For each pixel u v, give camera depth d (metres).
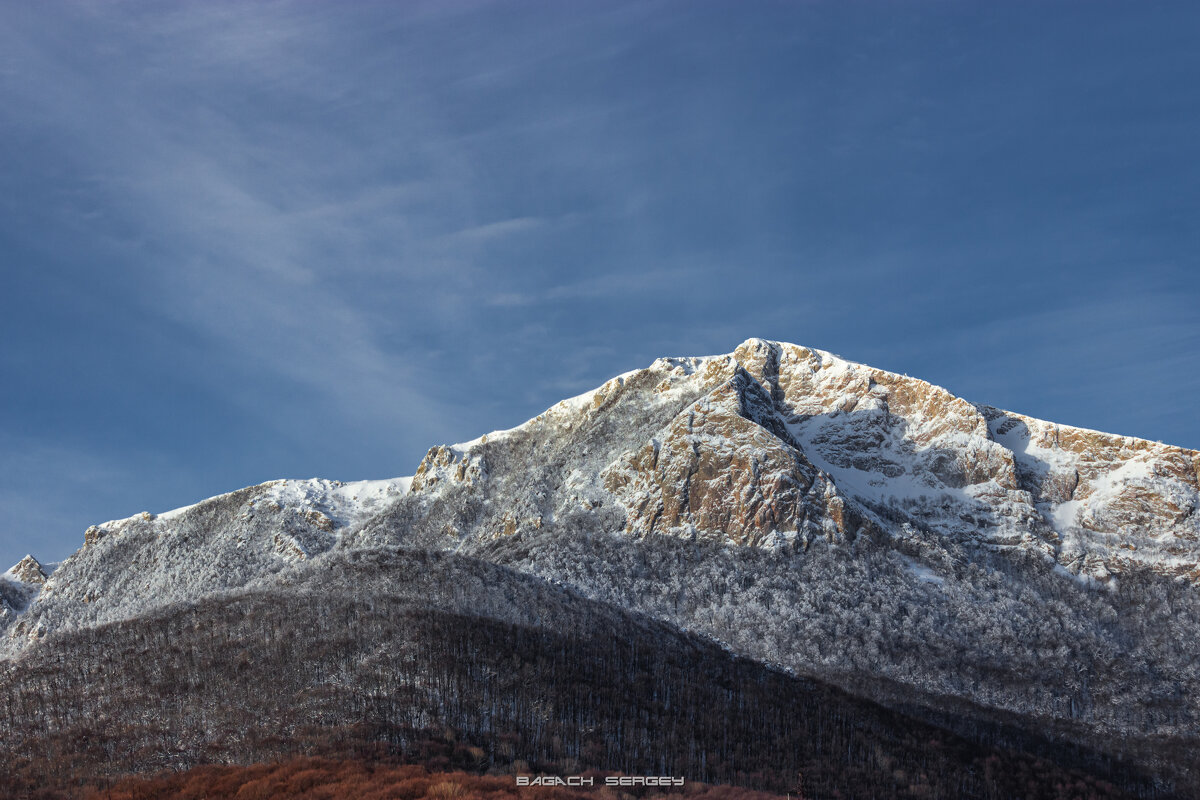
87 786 117.19
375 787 107.56
